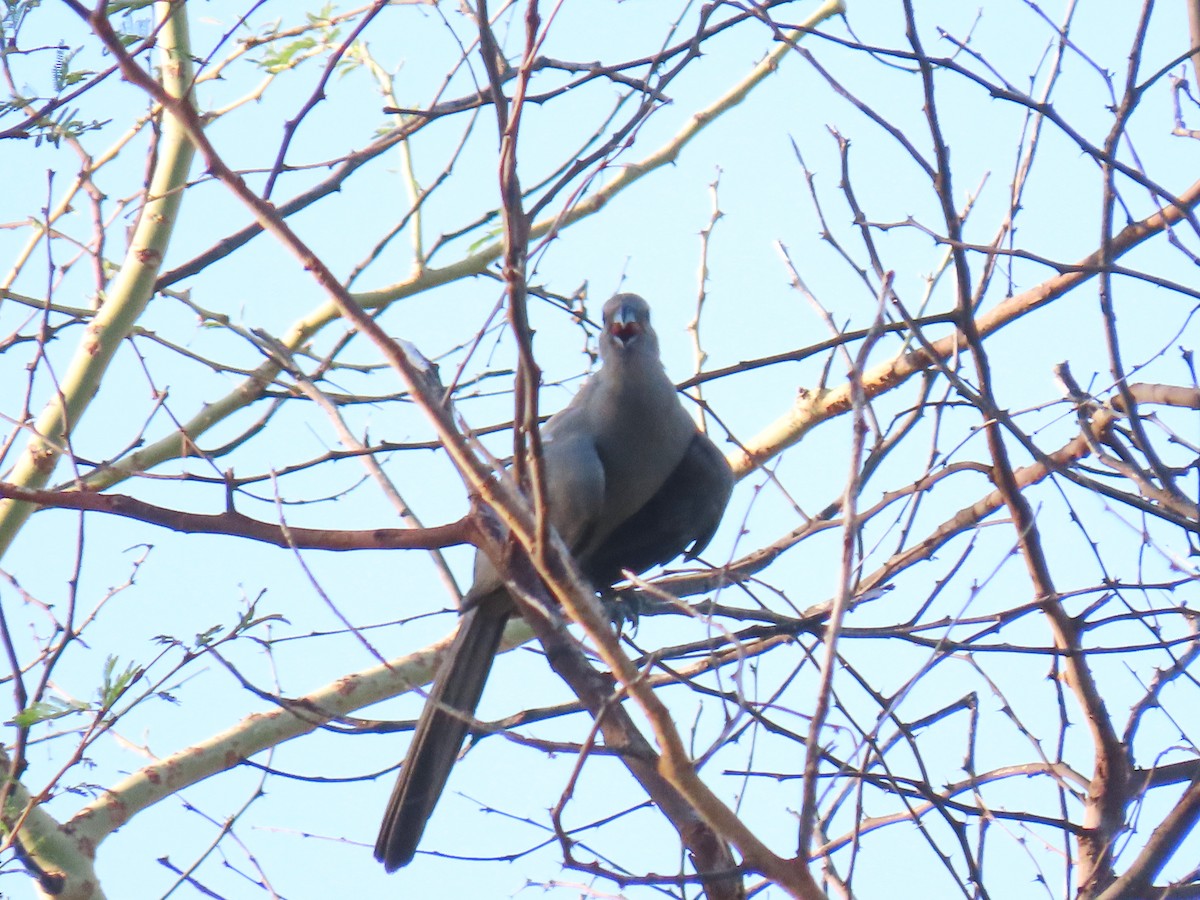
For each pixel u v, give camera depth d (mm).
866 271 9602
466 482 9445
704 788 6926
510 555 9320
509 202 6762
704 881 7605
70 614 9406
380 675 12836
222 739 12164
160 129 10875
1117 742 10336
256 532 9250
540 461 6914
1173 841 9258
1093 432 10945
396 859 9984
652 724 6867
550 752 7574
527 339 6832
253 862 9242
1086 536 10414
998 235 10359
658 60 8953
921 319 10102
